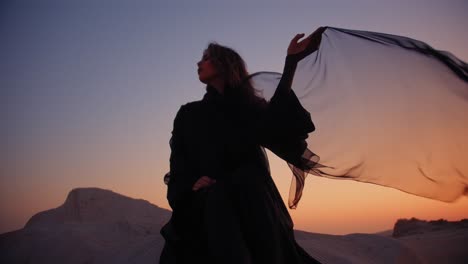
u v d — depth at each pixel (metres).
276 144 2.83
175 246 2.72
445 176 3.08
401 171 3.13
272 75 3.20
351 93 3.24
